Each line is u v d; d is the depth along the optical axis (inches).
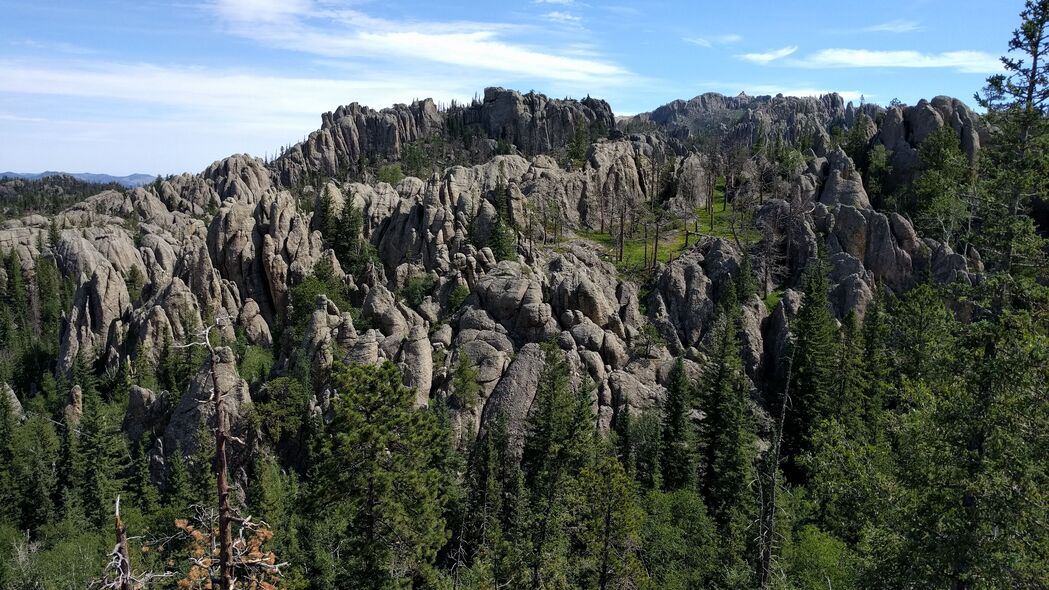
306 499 1937.7
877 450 1483.8
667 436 3078.2
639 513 2018.9
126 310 4995.1
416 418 1908.2
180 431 3373.5
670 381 3649.1
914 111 5925.2
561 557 2031.3
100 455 3368.6
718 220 6279.5
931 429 1156.5
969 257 4325.8
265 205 5329.7
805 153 7573.8
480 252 4756.4
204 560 774.5
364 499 1831.9
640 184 7130.9
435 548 1963.6
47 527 3154.5
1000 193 1309.1
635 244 5885.8
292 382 3427.7
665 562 2226.9
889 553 1173.1
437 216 5506.9
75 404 4013.3
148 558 2122.3
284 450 3326.8
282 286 4990.2
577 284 4114.2
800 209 4869.6
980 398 1102.4
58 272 6756.9
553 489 2404.0
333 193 5949.8
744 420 2869.1
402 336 3841.0
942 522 1119.0
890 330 3083.2
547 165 7116.1
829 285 4338.1
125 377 4215.1
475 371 3666.3
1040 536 1027.9
